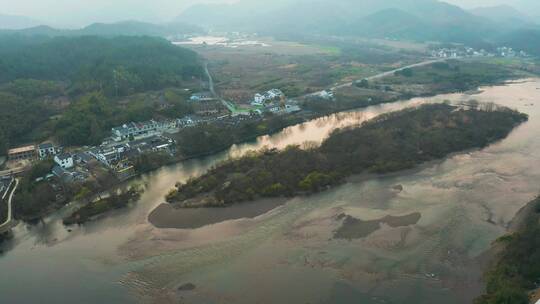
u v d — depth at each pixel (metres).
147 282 75.25
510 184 110.69
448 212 96.00
